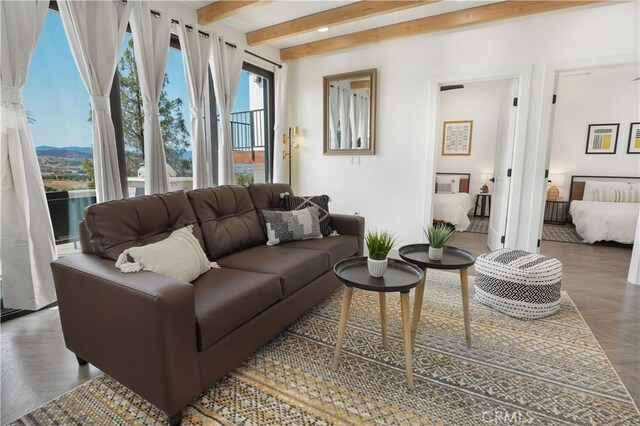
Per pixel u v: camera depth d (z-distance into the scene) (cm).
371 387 161
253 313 171
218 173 381
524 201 348
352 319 231
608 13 293
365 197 435
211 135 370
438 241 196
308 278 222
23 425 138
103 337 150
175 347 129
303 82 461
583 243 454
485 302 252
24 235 212
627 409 147
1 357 185
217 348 151
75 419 141
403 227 414
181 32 308
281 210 298
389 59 396
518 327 220
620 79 536
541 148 334
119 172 271
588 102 561
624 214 428
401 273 179
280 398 153
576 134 575
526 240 352
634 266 300
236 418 141
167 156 330
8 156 204
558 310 244
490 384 163
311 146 468
